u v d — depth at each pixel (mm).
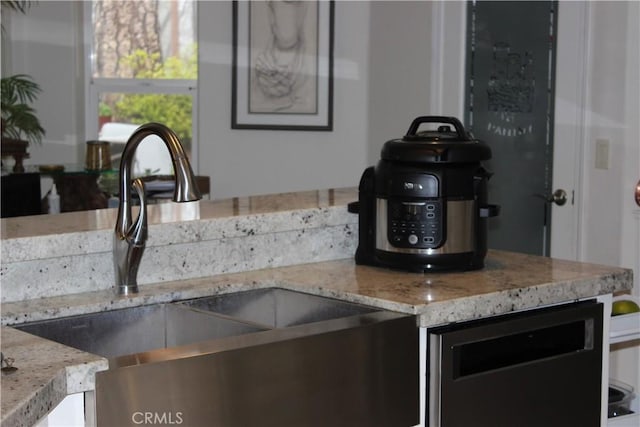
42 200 4797
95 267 2035
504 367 2012
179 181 1740
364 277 2193
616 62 3656
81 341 1902
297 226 2336
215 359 1569
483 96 4230
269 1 5457
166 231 2105
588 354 2186
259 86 5527
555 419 2123
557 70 3947
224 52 5566
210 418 1568
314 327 1771
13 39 5688
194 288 2076
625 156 3617
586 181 3820
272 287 2197
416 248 2197
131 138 1863
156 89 5809
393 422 1857
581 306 2180
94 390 1438
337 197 2621
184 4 5777
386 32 5020
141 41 5820
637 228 3586
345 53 5402
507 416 2016
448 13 4340
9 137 5281
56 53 5746
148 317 2002
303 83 5473
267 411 1646
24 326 1818
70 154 5828
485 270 2266
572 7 3871
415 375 1896
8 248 1881
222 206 2412
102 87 5848
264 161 5586
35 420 1275
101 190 5098
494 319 2039
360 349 1785
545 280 2141
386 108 5051
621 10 3617
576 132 3871
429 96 4496
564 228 3943
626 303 2953
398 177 2191
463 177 2189
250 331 1851
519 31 4086
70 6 5707
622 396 2637
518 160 4121
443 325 1952
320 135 5488
